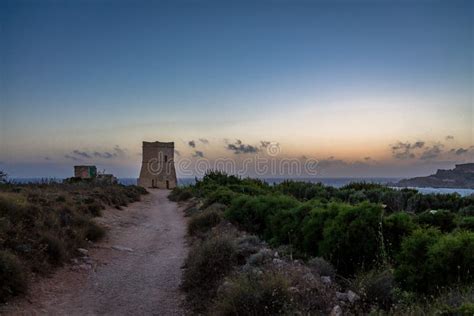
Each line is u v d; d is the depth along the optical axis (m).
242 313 6.88
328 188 29.97
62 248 11.56
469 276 6.71
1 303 7.94
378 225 9.52
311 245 11.07
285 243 12.55
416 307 6.07
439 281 7.03
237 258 10.45
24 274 8.88
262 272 8.12
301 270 8.11
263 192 32.00
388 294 6.90
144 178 79.62
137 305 8.94
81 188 31.44
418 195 22.33
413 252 7.63
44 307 8.31
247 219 16.03
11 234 11.02
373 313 6.00
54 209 15.97
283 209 14.63
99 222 19.70
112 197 28.98
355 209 10.00
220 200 24.36
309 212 12.13
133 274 11.47
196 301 8.77
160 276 11.30
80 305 8.73
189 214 25.95
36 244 11.06
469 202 20.58
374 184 29.48
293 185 32.66
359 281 7.68
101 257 13.11
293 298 6.71
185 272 11.16
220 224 16.73
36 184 29.77
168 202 40.00
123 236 17.62
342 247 9.70
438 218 11.28
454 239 7.26
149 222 22.98
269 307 6.74
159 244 16.28
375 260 9.00
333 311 6.22
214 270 9.87
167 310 8.66
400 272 7.55
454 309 5.34
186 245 15.84
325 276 8.41
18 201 13.97
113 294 9.62
